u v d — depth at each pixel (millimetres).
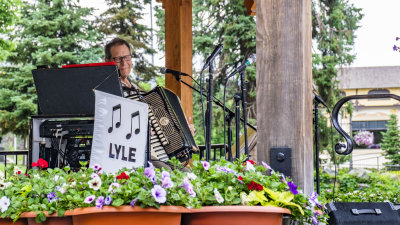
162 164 4277
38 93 4020
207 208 2918
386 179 14031
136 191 2830
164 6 7555
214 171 3201
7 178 3307
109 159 3381
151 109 4336
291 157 3576
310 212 3217
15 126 18594
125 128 3449
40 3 19281
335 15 17359
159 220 2830
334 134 16719
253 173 3176
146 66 21594
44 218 2885
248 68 16719
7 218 2971
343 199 7320
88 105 3982
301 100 3590
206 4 18016
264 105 3639
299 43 3609
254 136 6152
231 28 17109
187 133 4418
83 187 2984
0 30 17188
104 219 2809
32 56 18625
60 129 3910
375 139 45938
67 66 3969
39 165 3369
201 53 17750
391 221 3740
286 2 3627
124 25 21641
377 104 46312
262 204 3029
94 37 19562
